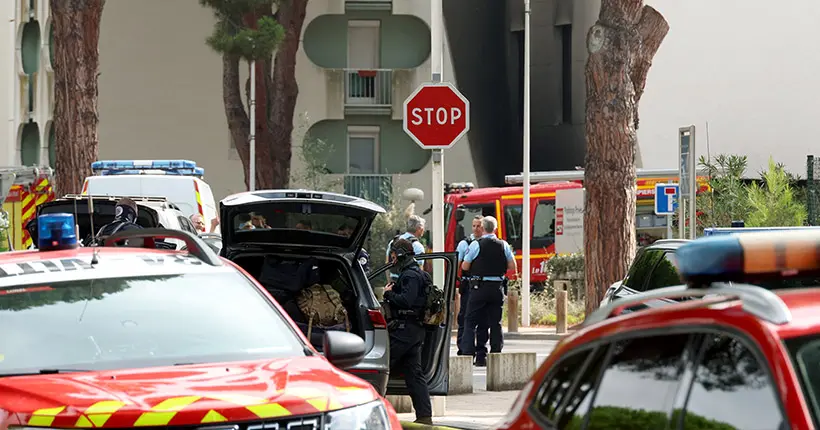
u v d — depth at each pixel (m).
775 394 9.66
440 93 35.47
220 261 19.75
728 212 81.81
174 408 14.73
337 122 131.75
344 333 18.69
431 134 35.44
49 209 46.97
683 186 49.72
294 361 17.28
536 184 99.00
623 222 48.56
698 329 10.67
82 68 63.16
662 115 128.88
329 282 29.95
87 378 15.91
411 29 132.50
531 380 13.07
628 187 48.69
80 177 63.16
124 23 130.25
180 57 130.38
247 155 107.00
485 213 98.81
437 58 37.59
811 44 128.38
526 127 85.75
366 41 132.62
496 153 132.88
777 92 128.75
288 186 109.88
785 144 128.50
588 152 49.16
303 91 130.62
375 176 129.00
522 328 75.69
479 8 131.50
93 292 18.16
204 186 60.47
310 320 28.23
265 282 29.14
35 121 136.12
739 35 129.00
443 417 35.59
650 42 58.31
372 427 16.09
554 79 125.88
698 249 10.91
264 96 108.75
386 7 131.00
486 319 50.84
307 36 131.75
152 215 45.81
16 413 14.70
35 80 136.25
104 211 47.38
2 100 138.12
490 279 50.34
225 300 18.59
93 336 17.23
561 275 85.94
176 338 17.47
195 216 57.31
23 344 16.94
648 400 11.00
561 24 125.00
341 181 129.12
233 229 29.34
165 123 130.62
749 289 10.41
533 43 127.06
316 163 125.69
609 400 11.53
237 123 106.62
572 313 79.88
